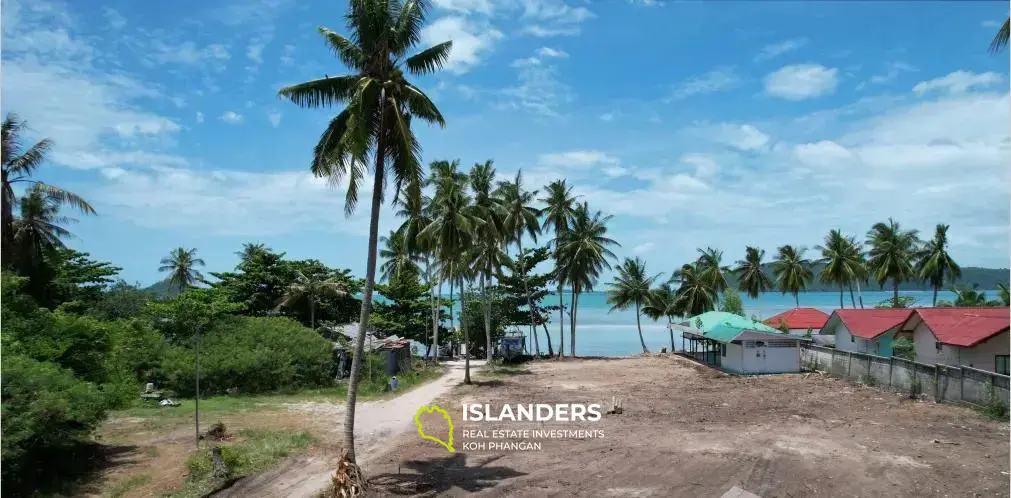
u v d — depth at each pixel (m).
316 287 50.19
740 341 39.19
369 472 15.99
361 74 15.16
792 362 38.97
